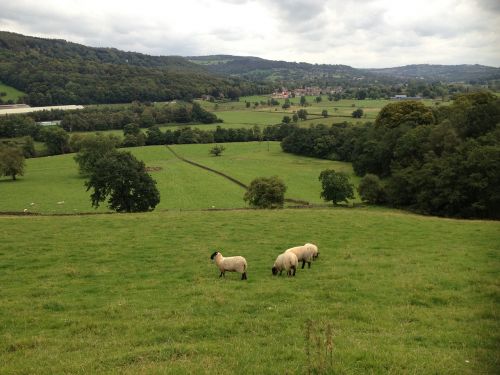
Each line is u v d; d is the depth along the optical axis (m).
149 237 32.78
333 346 13.07
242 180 109.31
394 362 11.79
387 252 27.75
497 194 54.19
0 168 115.62
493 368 11.55
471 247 28.59
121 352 13.43
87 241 31.39
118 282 22.36
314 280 21.75
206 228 36.16
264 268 24.62
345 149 136.25
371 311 16.91
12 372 12.08
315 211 45.88
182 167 131.50
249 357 12.58
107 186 64.12
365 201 77.62
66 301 19.22
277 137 184.50
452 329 14.91
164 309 17.75
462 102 94.62
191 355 13.08
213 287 20.78
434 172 63.00
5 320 16.94
